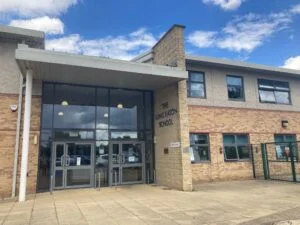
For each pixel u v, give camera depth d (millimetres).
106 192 12320
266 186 13961
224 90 17500
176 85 13789
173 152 13648
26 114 10992
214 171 16109
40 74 12375
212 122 16641
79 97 14414
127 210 8750
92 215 8148
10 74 12633
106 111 14930
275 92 19422
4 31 12242
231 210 8680
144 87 15133
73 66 11227
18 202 10281
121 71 12016
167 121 14414
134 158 15180
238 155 17156
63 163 13516
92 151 14242
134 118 15531
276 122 18859
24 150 10797
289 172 18453
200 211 8562
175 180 13336
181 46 13734
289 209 8719
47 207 9320
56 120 13719
